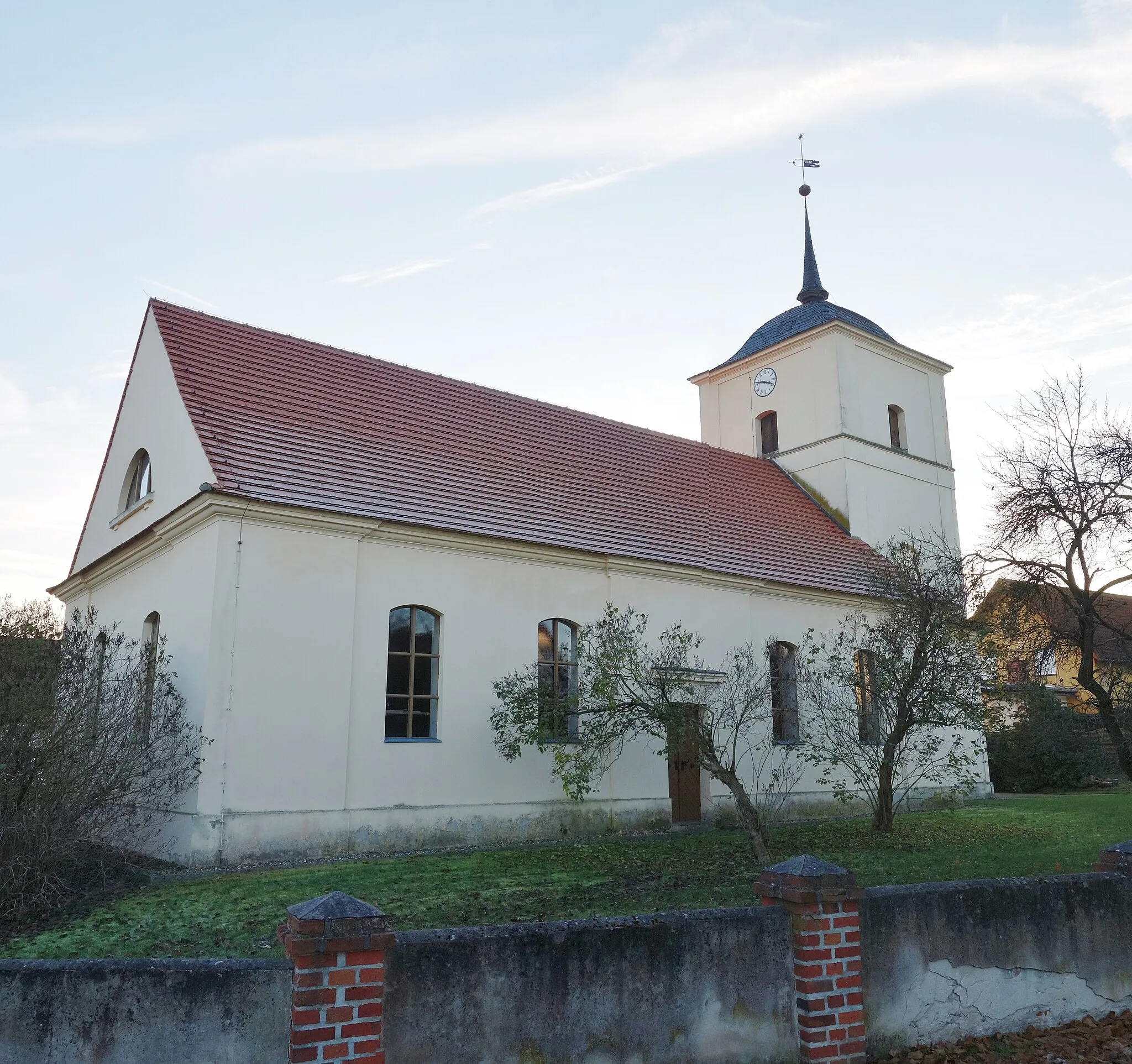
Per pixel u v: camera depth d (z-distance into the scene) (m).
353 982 4.82
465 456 17.94
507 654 15.99
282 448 15.16
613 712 14.38
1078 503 15.30
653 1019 5.59
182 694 13.48
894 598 16.92
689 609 18.70
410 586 15.10
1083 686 15.38
